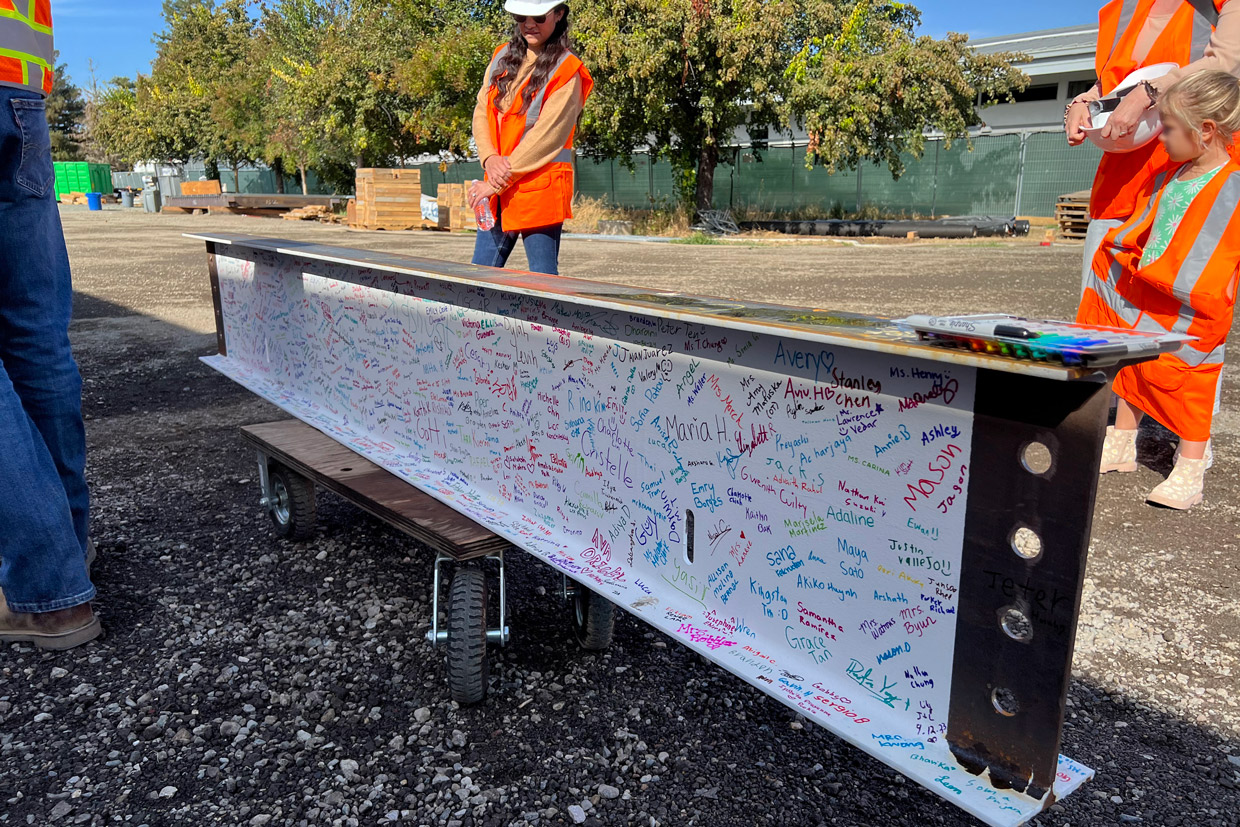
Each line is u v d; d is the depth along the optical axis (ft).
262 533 10.86
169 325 26.81
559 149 11.12
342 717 7.01
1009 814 3.72
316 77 88.69
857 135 67.31
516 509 7.51
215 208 102.22
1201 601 9.17
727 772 6.30
